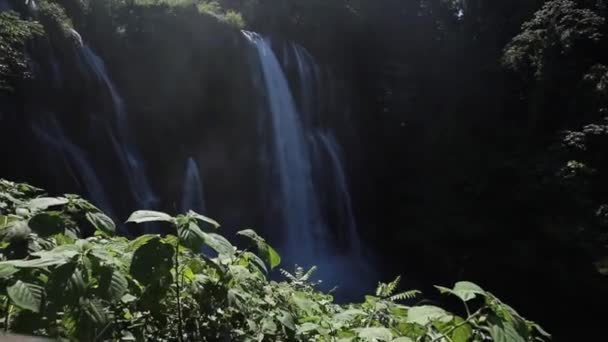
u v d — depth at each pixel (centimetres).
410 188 2941
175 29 2308
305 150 2722
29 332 191
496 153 2759
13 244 225
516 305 2281
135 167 2072
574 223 2264
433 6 3638
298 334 253
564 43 2695
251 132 2508
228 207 2409
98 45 2136
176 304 236
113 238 287
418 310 207
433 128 3061
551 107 2688
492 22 3306
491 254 2438
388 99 3167
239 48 2506
